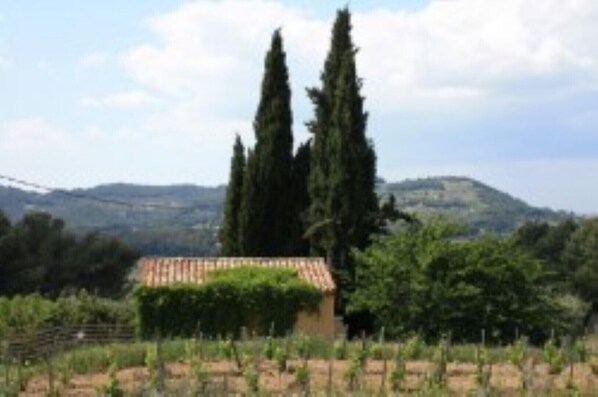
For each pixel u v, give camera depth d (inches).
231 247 2466.8
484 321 1708.9
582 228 3378.4
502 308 1711.4
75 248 3476.9
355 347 1149.7
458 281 1722.4
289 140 2465.6
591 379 981.8
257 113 2470.5
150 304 1770.4
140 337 1768.0
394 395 871.7
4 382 935.7
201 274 1936.5
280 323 1809.8
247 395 860.0
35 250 3383.4
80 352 1203.2
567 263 3297.2
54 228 3472.0
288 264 2020.2
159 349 872.9
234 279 1811.0
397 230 1985.7
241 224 2429.9
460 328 1720.0
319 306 1844.2
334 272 2186.3
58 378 1042.1
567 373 1027.3
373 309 1788.9
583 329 1834.4
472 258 1722.4
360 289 1894.7
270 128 2444.6
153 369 1019.3
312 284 1840.6
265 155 2437.3
